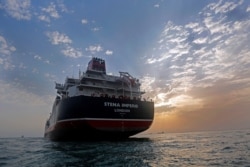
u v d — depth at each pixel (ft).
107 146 106.63
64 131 144.77
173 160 64.03
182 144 118.21
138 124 140.97
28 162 67.05
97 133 132.98
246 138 162.71
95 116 127.34
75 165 58.75
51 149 105.09
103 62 170.30
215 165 55.21
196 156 71.61
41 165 60.39
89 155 75.87
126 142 132.98
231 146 102.78
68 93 163.02
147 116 145.69
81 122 126.52
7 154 92.48
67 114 133.59
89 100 126.52
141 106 143.54
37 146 131.34
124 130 136.98
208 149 92.22
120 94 167.32
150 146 106.11
